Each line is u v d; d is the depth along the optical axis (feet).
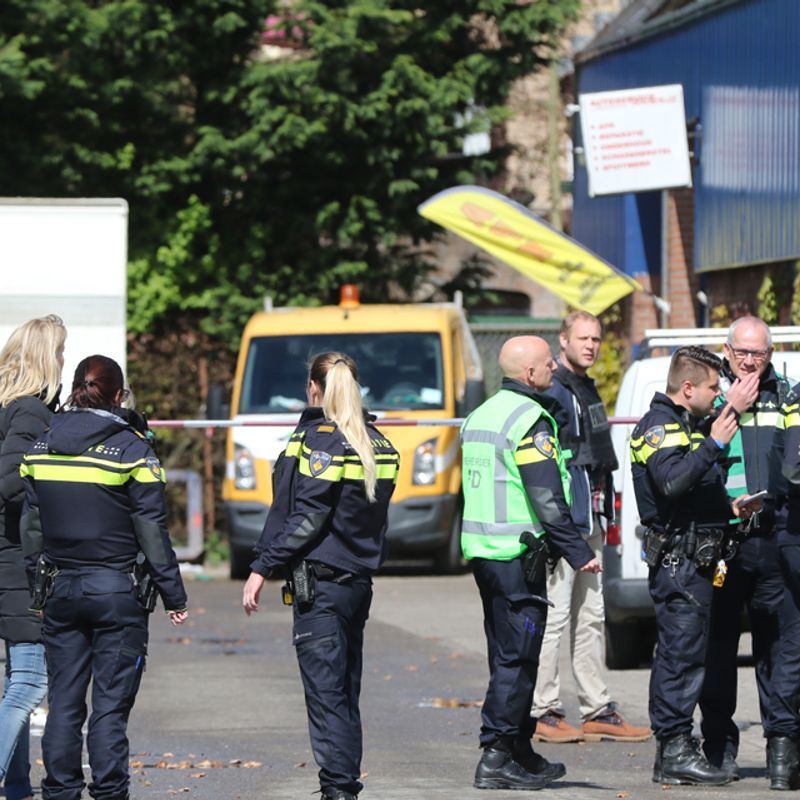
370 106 259.39
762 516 87.81
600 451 101.55
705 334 129.70
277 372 218.79
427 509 215.31
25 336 80.28
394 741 106.52
